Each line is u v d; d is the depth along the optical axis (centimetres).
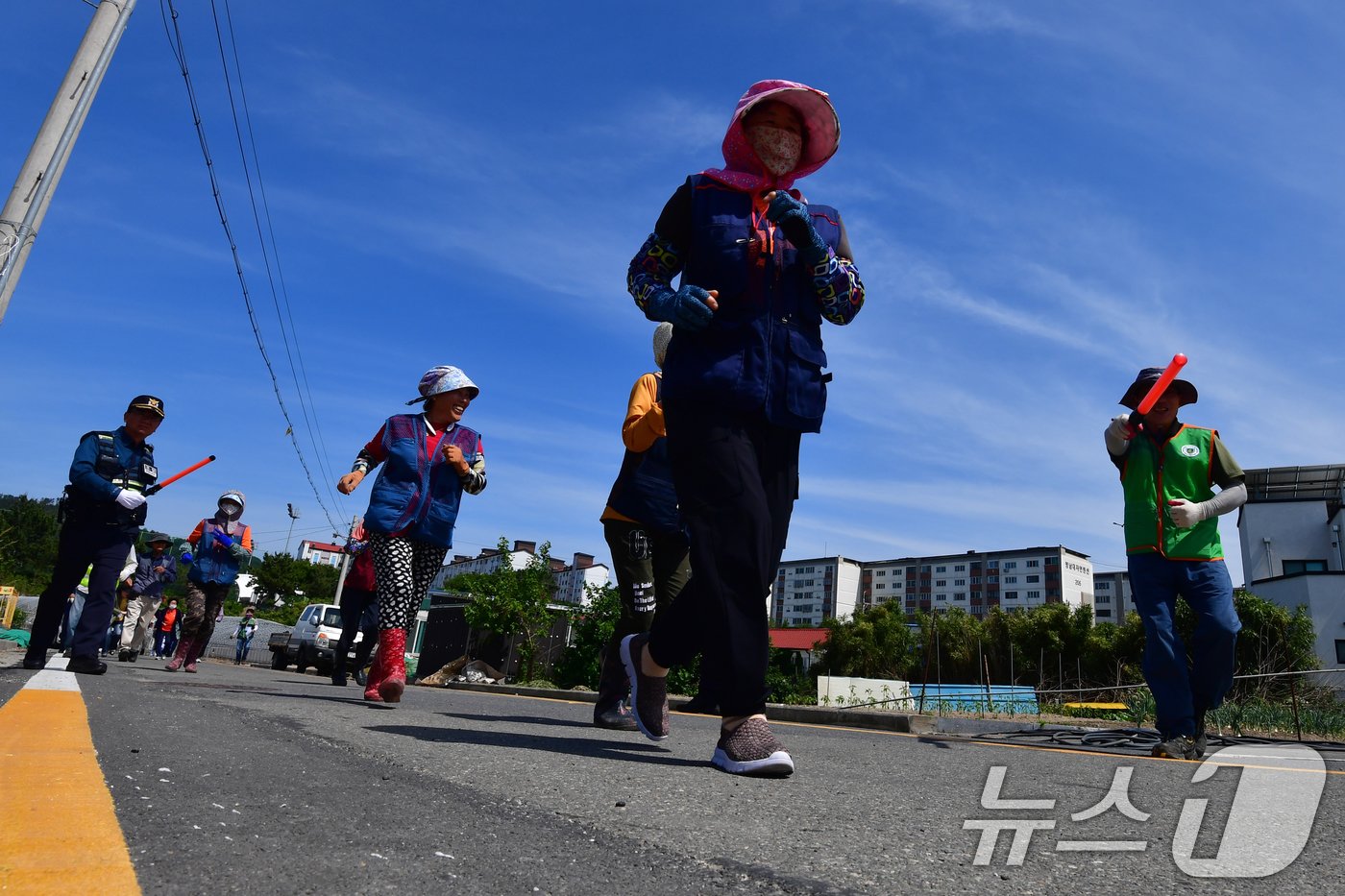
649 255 226
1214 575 363
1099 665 3075
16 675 355
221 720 213
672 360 210
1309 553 2583
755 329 207
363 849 90
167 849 83
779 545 212
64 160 594
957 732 538
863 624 3897
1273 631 1712
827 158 236
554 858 94
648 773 175
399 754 173
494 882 83
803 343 213
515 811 119
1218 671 358
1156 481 375
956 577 11138
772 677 2120
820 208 236
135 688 323
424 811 114
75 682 325
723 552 195
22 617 1622
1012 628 3334
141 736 168
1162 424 383
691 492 202
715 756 193
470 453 429
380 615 394
